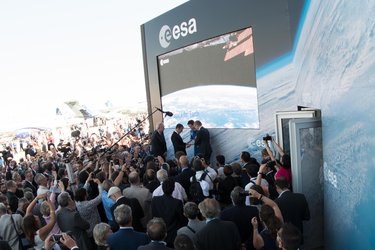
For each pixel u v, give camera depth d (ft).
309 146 17.90
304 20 20.84
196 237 11.21
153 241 10.39
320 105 17.58
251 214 12.96
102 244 11.98
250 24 30.37
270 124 29.19
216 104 35.55
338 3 13.78
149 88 46.03
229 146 34.30
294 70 25.13
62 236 11.27
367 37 10.68
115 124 107.65
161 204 14.65
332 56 14.87
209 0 34.71
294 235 8.48
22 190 24.43
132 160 30.12
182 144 34.35
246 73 31.65
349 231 13.53
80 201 17.22
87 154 38.06
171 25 40.55
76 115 111.34
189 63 38.75
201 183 18.56
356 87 11.88
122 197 15.58
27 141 100.58
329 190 16.58
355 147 12.25
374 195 10.64
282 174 17.76
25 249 16.63
